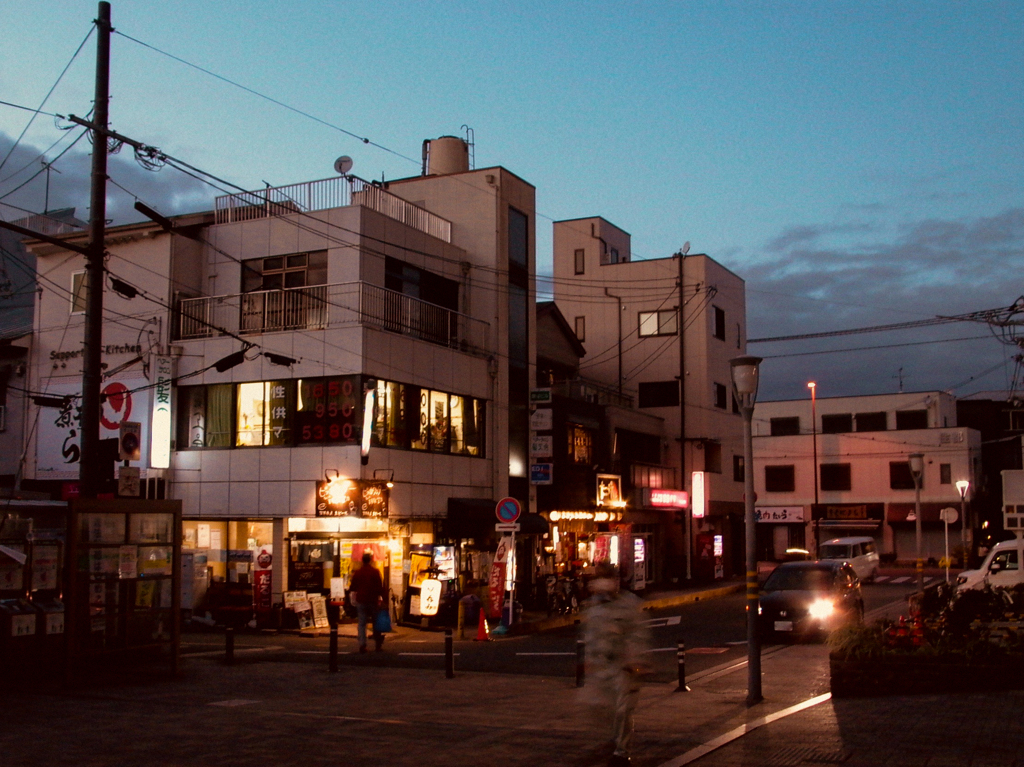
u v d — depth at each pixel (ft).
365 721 37.27
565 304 151.84
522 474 100.58
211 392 83.71
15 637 46.93
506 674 53.11
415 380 84.84
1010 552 71.82
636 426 131.03
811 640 70.38
